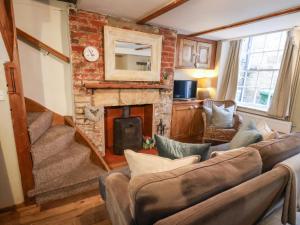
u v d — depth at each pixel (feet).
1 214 5.81
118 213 3.51
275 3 6.94
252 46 12.82
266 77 12.17
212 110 11.66
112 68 9.20
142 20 9.07
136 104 10.43
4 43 5.17
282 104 10.56
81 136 8.51
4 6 5.05
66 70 8.88
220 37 12.65
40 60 8.34
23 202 6.20
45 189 6.32
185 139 13.00
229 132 10.87
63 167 7.01
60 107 9.11
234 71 13.15
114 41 9.00
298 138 5.08
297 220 4.81
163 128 11.67
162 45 10.59
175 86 12.55
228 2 6.91
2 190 5.81
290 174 3.71
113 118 10.78
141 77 10.18
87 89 8.77
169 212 2.62
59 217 5.79
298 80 10.09
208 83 13.93
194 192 2.84
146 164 3.81
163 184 2.75
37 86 8.48
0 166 5.67
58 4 8.16
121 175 4.25
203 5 7.22
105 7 7.77
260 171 3.82
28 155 6.06
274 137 5.65
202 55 13.23
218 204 2.59
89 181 7.18
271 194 3.47
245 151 3.96
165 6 7.34
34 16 7.86
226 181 3.18
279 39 11.35
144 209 2.55
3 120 5.53
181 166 3.50
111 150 10.49
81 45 8.33
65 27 8.45
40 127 7.38
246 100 13.51
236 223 2.92
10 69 5.34
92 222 5.63
